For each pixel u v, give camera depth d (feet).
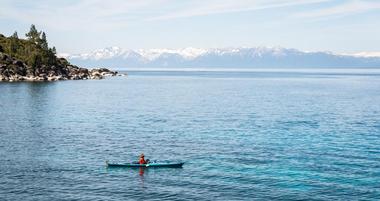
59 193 172.76
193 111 428.56
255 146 256.73
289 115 398.83
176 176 196.54
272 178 192.13
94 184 184.65
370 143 264.72
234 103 510.99
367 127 327.47
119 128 318.04
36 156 228.84
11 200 164.14
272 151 243.40
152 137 284.20
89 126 325.01
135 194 172.65
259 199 166.40
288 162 218.79
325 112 422.82
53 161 219.61
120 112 413.39
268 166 211.61
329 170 204.23
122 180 190.70
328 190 176.14
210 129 317.22
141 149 249.34
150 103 503.61
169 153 239.71
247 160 223.30
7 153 234.17
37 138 275.59
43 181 187.11
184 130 312.29
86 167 209.97
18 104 459.32
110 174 199.21
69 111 412.57
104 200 165.78
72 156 230.48
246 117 384.06
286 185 182.50
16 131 299.38
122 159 226.17
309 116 391.86
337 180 189.06
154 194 172.55
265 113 413.59
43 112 401.29
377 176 194.59
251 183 185.37
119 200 165.89
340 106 479.00
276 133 300.81
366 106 479.41
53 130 305.53
